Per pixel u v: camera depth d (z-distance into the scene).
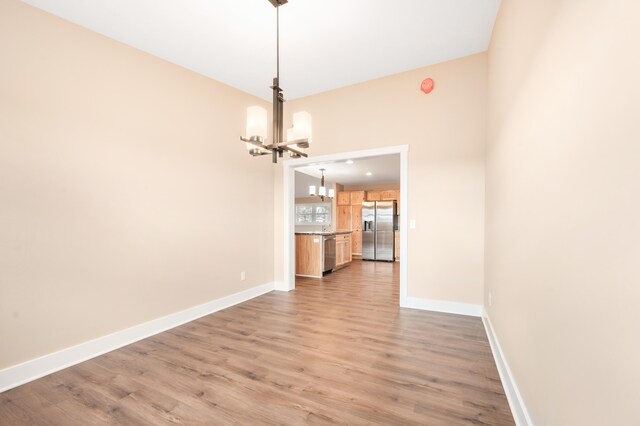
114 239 2.59
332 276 5.85
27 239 2.10
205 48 2.93
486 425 1.54
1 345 1.97
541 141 1.30
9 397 1.84
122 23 2.48
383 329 2.89
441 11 2.45
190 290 3.24
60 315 2.25
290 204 4.50
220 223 3.62
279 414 1.64
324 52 3.07
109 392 1.88
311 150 4.17
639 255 0.63
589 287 0.87
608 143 0.77
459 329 2.86
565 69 1.04
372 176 8.21
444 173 3.36
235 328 2.96
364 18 2.53
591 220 0.86
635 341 0.64
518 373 1.65
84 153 2.41
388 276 5.83
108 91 2.58
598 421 0.81
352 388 1.89
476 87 3.20
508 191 1.94
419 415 1.62
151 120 2.91
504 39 2.12
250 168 4.10
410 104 3.52
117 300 2.60
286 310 3.54
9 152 2.03
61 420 1.62
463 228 3.28
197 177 3.34
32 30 2.15
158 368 2.17
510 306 1.86
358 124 3.83
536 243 1.36
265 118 2.06
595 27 0.83
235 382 1.97
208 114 3.50
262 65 3.30
